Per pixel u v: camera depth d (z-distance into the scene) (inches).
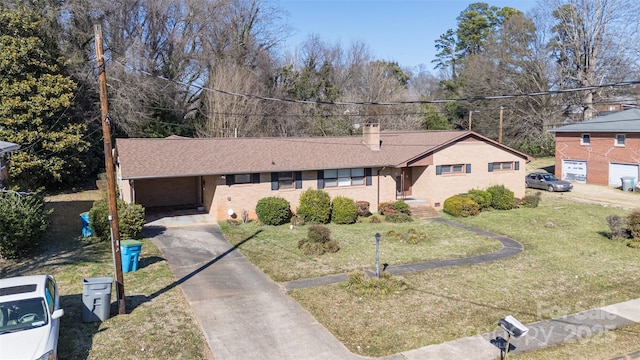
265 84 1900.8
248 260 722.8
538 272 691.4
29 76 1158.3
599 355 445.1
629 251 822.5
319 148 1131.3
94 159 1437.0
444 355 435.2
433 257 762.8
